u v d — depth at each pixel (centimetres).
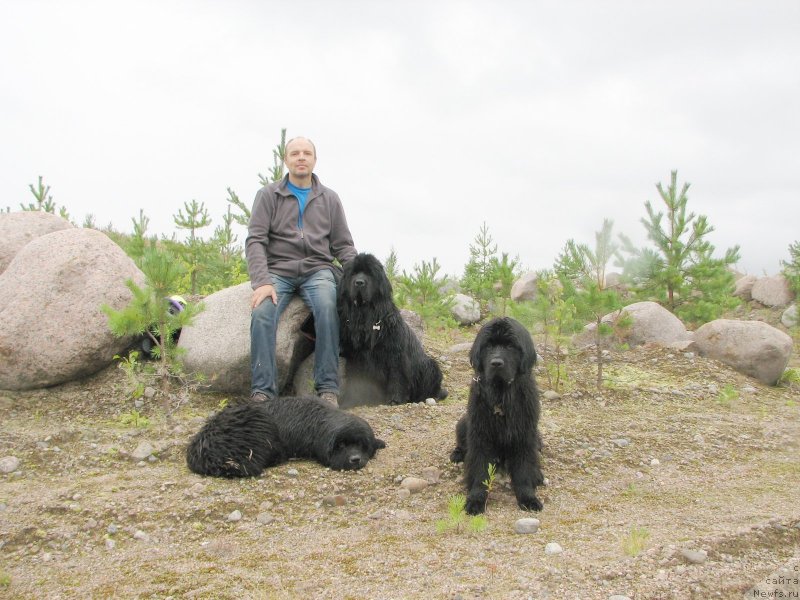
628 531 393
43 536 391
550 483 487
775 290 1498
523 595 311
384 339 685
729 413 693
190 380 662
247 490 466
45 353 634
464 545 378
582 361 877
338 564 358
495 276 1341
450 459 526
